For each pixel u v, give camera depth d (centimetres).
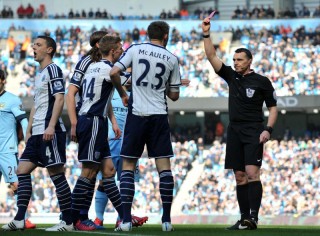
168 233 1800
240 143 2217
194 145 7562
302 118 8812
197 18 9825
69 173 7081
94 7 10344
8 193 6575
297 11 10212
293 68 8500
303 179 6881
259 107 2212
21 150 7388
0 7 10225
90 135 2023
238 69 2202
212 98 8388
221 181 6944
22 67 9000
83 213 2109
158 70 1967
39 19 9569
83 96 2048
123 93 2005
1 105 2680
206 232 1869
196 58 8781
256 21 9562
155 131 1975
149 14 10312
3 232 1881
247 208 2220
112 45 2078
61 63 8812
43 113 2047
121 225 1969
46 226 2838
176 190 7025
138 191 6662
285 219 5194
